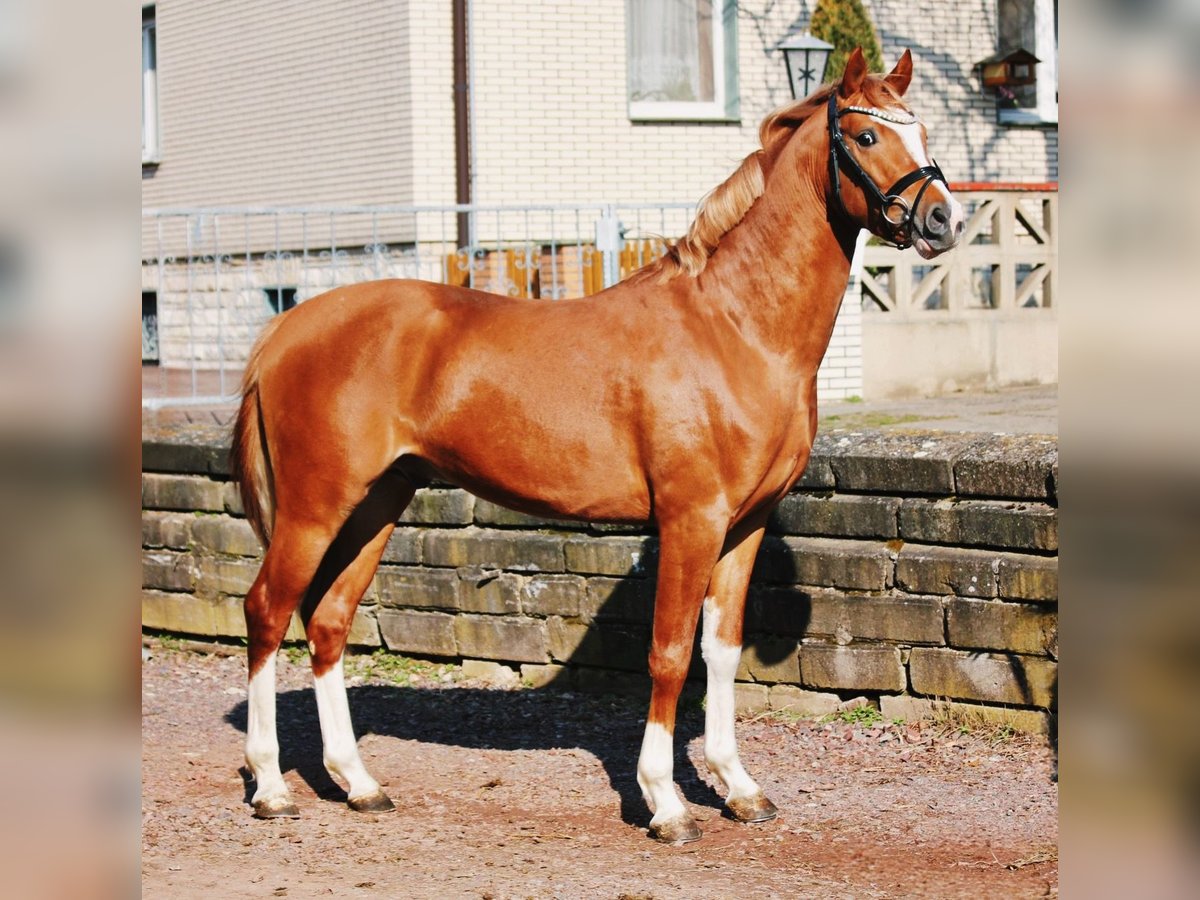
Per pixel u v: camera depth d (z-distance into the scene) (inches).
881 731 236.1
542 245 556.4
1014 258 512.7
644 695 267.4
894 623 237.5
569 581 273.7
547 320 196.2
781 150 187.5
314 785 223.5
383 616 299.4
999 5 676.1
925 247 175.9
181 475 329.1
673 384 184.7
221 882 174.1
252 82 658.8
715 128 620.1
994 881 170.7
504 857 184.2
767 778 218.4
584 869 178.4
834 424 371.2
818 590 245.6
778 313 185.0
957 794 206.4
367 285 207.3
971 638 230.2
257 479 212.5
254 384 210.4
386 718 263.1
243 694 288.2
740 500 186.5
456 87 578.9
